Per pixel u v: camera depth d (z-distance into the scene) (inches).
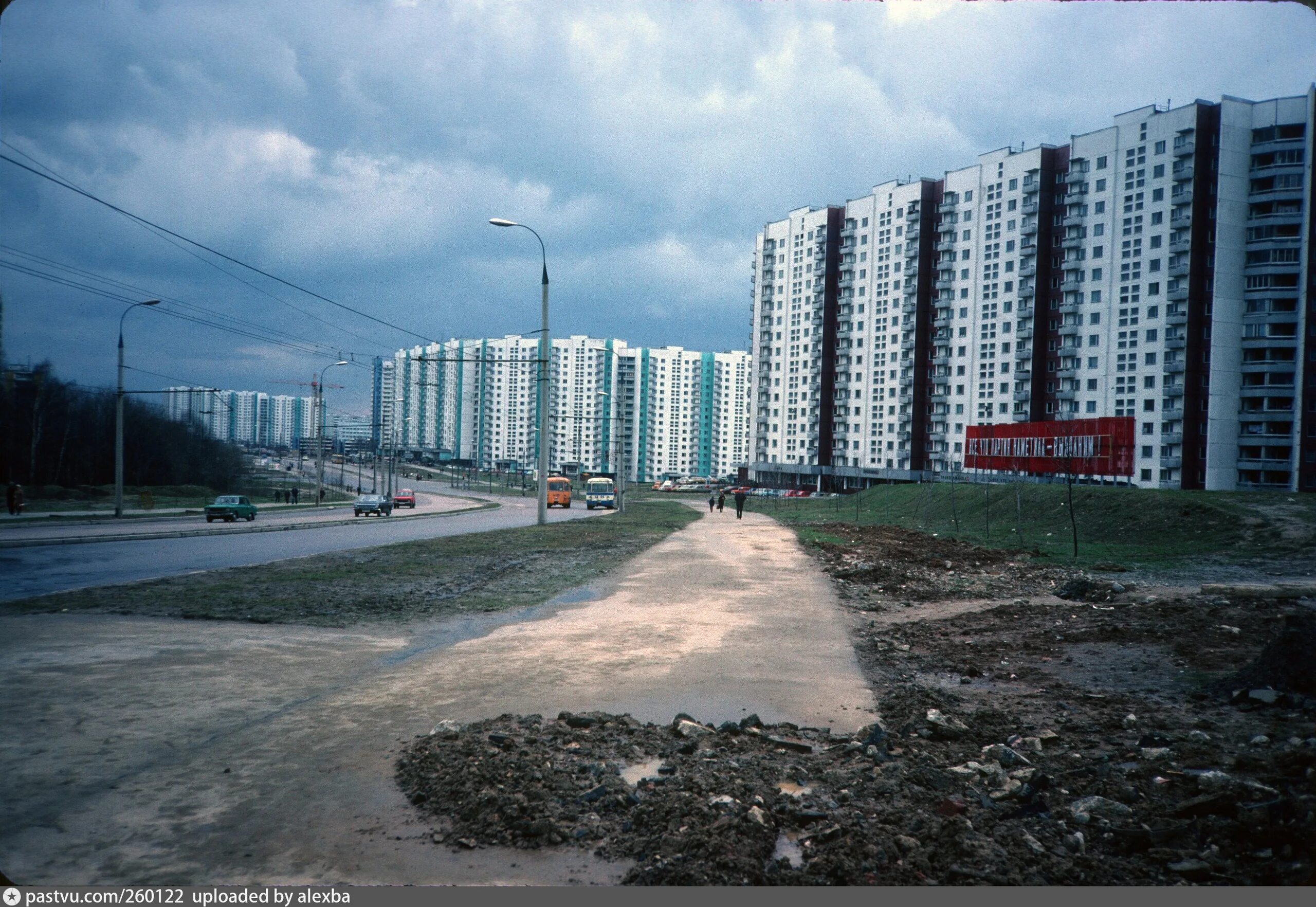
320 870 157.4
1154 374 2938.0
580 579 650.2
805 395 4591.5
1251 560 775.7
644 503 3181.6
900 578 666.8
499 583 625.0
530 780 197.0
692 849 158.9
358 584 608.7
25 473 2721.5
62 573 705.0
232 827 177.3
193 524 1551.4
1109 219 3105.3
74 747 230.1
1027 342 3385.8
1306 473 2677.2
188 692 293.0
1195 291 2837.1
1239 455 2810.0
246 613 468.1
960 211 3715.6
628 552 904.3
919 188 3843.5
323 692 295.1
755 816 172.1
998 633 421.4
